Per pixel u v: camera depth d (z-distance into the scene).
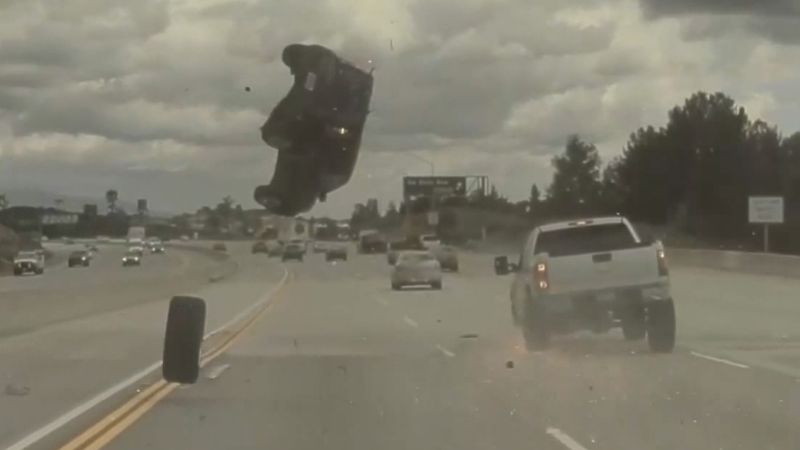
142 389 16.27
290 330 28.39
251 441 11.71
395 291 50.56
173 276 49.62
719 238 94.38
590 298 20.70
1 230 112.38
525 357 20.55
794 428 12.34
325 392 15.88
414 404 14.53
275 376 17.89
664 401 14.55
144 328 29.61
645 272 20.70
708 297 39.22
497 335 26.22
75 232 129.75
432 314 34.72
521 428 12.45
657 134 105.50
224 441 11.72
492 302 41.41
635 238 22.34
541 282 20.88
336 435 12.06
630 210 106.56
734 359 19.72
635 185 106.00
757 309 33.19
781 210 68.00
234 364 19.84
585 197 122.31
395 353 21.81
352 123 7.87
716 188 100.25
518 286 22.89
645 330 21.95
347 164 7.96
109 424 12.88
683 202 102.62
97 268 95.69
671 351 20.78
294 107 7.77
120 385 16.89
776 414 13.37
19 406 14.56
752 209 68.38
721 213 99.31
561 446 11.27
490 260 90.44
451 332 27.38
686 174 102.69
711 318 29.70
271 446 11.40
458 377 17.59
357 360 20.50
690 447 11.18
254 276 66.56
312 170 7.91
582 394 15.34
